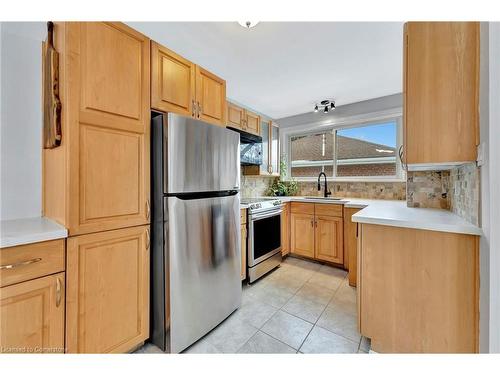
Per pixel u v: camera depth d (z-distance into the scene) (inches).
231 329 65.0
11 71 54.4
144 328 54.7
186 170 57.7
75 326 43.2
